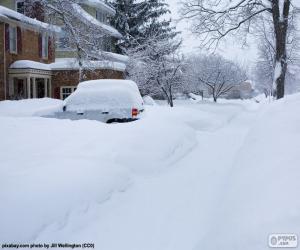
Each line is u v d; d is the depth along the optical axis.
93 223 4.74
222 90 56.75
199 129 13.23
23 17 27.44
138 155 7.28
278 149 5.51
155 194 5.93
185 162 8.09
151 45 36.06
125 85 11.39
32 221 4.21
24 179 4.97
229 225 3.69
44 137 7.72
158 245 4.33
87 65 27.66
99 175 5.71
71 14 27.55
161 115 14.12
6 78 26.39
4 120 9.32
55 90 31.19
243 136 11.68
